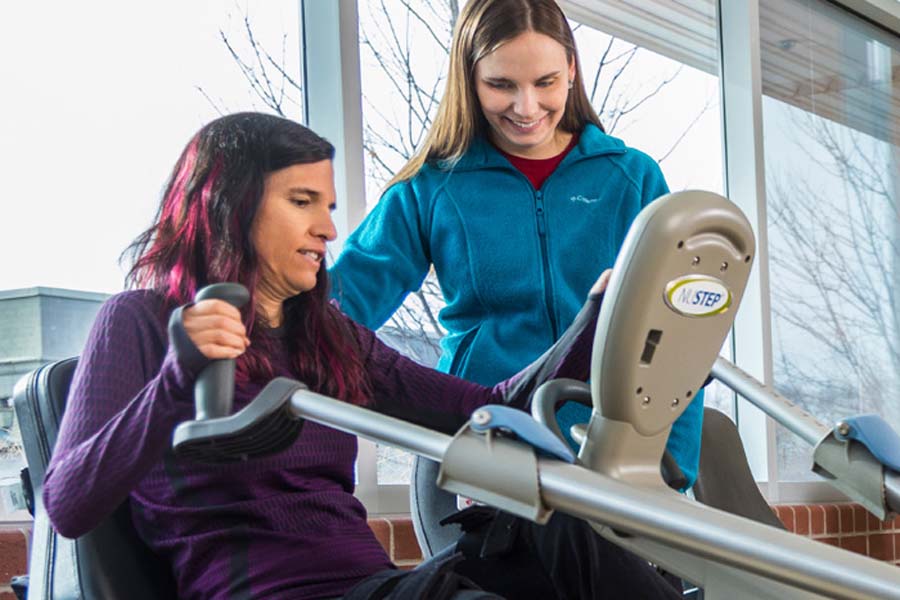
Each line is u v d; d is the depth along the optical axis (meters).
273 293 1.47
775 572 1.00
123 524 1.35
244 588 1.29
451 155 2.08
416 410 1.64
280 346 1.48
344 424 1.14
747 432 3.90
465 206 2.04
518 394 1.60
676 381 1.20
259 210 1.42
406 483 2.81
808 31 4.39
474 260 2.02
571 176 2.06
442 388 1.64
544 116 1.97
